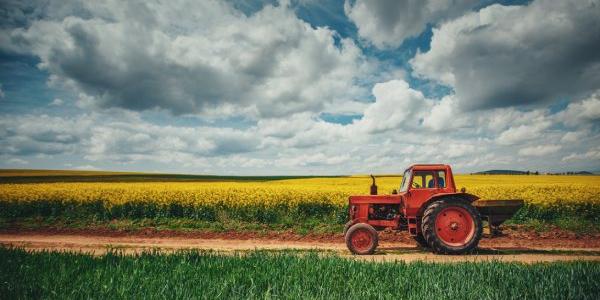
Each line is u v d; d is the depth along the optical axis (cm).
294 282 427
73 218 1418
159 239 1113
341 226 1295
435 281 438
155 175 5716
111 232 1224
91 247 955
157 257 562
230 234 1200
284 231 1248
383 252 923
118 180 4322
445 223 893
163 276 441
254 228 1288
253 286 404
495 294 385
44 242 1034
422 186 952
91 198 1491
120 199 1470
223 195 1543
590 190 1806
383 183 2869
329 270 488
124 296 368
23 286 399
